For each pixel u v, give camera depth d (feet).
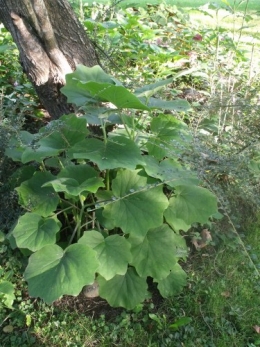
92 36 13.14
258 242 9.23
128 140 7.80
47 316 7.81
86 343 7.38
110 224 7.84
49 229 7.39
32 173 8.96
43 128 8.67
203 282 8.31
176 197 7.99
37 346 7.40
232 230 8.96
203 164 8.23
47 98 9.78
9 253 8.38
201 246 8.93
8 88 12.66
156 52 14.07
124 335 7.45
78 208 8.11
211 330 7.63
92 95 7.99
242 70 12.32
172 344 7.38
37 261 7.06
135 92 8.47
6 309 7.84
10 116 9.45
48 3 9.09
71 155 7.76
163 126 8.86
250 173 8.64
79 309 7.93
